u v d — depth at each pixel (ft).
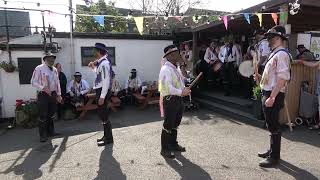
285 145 19.60
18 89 33.81
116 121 29.35
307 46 30.83
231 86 34.81
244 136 22.15
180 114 18.30
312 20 33.12
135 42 39.55
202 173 15.90
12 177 16.49
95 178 15.88
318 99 23.02
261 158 17.71
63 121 31.17
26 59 33.63
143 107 35.27
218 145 20.26
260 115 24.95
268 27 34.96
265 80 15.87
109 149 20.42
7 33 33.06
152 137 23.08
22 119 29.50
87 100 32.91
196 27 38.40
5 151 21.54
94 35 37.47
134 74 37.88
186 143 20.92
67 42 36.58
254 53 27.12
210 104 32.83
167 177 15.62
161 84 17.56
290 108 24.06
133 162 17.83
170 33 42.88
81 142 22.54
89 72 37.76
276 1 23.34
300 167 16.20
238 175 15.49
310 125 23.67
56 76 24.31
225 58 34.19
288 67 15.08
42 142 23.31
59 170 17.19
